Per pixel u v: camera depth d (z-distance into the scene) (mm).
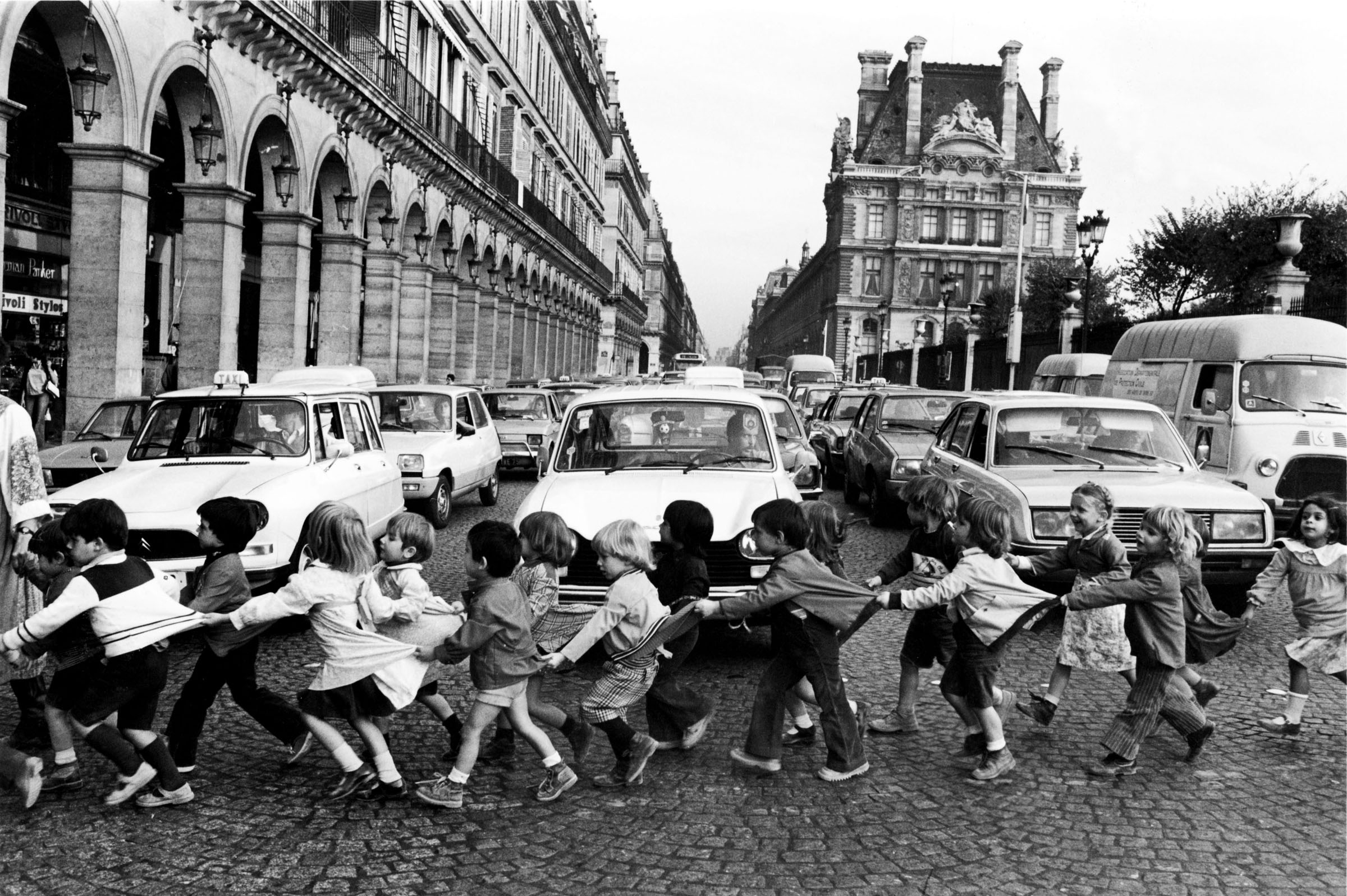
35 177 20281
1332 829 4938
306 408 9328
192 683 5148
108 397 15188
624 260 100875
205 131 17219
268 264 21297
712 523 5707
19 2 12641
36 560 5457
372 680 5000
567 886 4250
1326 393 13781
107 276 15094
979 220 105375
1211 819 5027
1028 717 6516
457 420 14773
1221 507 8656
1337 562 6098
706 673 7344
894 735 6172
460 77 35344
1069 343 33781
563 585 7328
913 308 105375
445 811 4973
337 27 23109
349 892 4168
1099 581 5574
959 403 11680
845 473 17328
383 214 27062
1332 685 7367
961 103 105250
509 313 43281
